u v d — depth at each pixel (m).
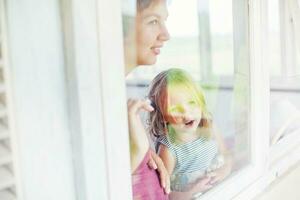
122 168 0.65
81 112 0.57
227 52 1.01
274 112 1.32
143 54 0.74
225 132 1.01
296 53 1.42
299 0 1.42
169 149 0.82
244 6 1.04
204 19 0.92
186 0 0.86
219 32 0.98
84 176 0.58
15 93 0.50
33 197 0.53
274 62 1.33
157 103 0.79
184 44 0.86
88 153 0.58
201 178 0.92
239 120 1.06
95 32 0.58
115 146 0.63
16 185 0.51
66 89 0.56
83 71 0.57
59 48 0.55
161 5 0.78
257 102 1.08
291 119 1.39
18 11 0.50
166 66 0.81
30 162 0.52
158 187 0.79
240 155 1.07
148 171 0.76
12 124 0.50
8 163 0.51
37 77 0.53
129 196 0.67
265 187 1.13
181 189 0.86
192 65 0.89
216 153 0.97
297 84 1.44
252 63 1.06
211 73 0.95
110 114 0.62
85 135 0.58
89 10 0.57
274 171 1.19
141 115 0.74
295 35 1.41
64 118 0.56
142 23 0.73
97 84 0.59
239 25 1.04
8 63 0.49
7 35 0.49
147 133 0.76
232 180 1.00
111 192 0.63
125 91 0.65
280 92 1.37
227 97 1.01
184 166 0.87
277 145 1.29
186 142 0.87
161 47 0.79
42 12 0.53
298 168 1.34
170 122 0.82
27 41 0.51
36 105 0.53
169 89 0.82
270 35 1.27
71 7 0.55
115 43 0.62
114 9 0.61
